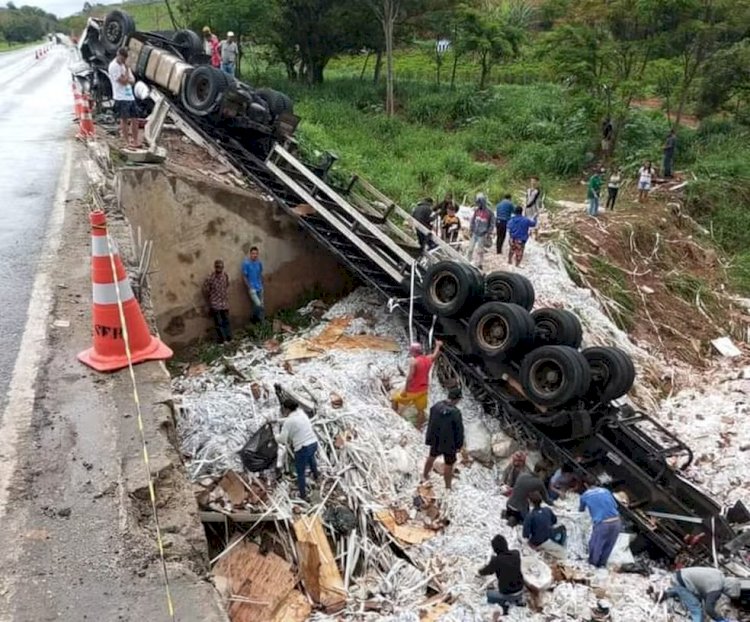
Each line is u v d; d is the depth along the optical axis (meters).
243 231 13.16
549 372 9.95
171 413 5.03
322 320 13.30
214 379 10.86
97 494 4.20
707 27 23.00
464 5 29.19
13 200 9.78
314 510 8.13
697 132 25.52
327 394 10.12
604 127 23.55
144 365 5.54
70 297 6.72
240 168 13.79
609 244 17.08
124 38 15.28
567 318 10.70
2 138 13.98
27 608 3.42
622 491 9.55
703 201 20.89
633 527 9.15
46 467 4.37
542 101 28.27
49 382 5.22
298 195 13.35
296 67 32.81
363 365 11.27
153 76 14.93
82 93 14.95
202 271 12.82
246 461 8.34
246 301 13.48
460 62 37.31
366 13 27.59
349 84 30.05
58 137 14.27
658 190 21.33
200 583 3.73
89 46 16.31
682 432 11.98
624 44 23.84
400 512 8.68
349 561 7.88
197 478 8.20
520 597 7.40
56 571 3.66
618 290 15.54
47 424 4.75
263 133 14.51
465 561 8.09
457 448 8.99
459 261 12.13
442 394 11.12
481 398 11.05
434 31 30.25
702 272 18.41
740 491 10.49
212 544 7.72
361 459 9.04
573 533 8.88
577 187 22.41
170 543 3.95
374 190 14.23
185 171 12.75
